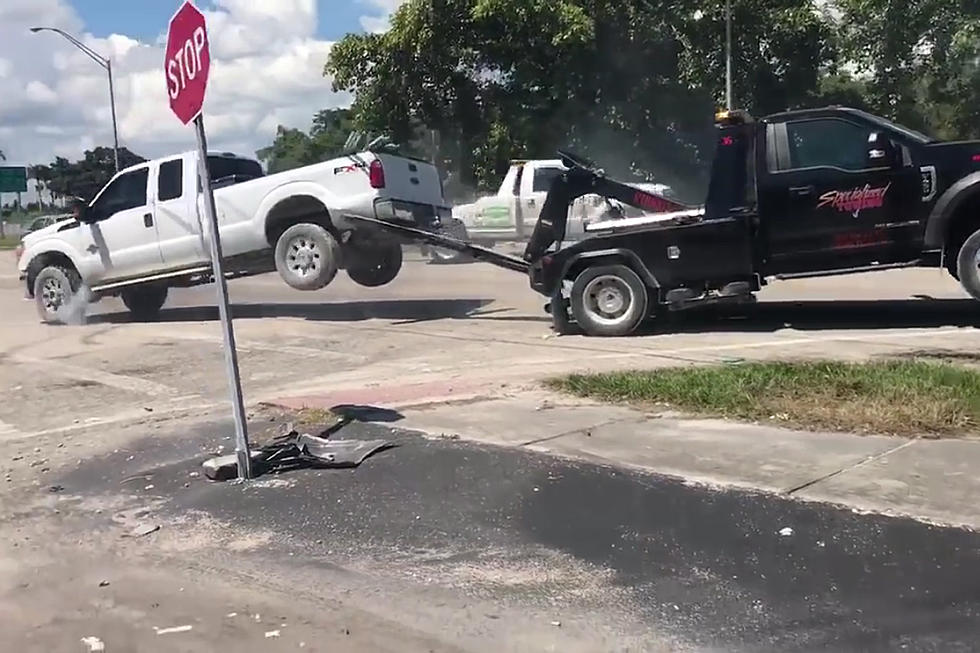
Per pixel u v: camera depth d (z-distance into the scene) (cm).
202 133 601
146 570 508
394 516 554
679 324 1198
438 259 2181
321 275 1313
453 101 3130
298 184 1316
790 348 991
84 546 546
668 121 3186
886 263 1069
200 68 585
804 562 461
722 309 1302
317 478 627
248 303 1652
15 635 438
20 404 915
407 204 1329
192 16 585
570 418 732
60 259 1498
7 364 1136
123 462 699
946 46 2873
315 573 489
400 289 1756
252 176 1474
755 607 422
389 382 918
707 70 3128
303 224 1320
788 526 503
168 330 1340
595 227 1151
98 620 450
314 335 1232
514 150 3072
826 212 1063
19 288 2217
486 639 412
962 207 1042
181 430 773
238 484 628
